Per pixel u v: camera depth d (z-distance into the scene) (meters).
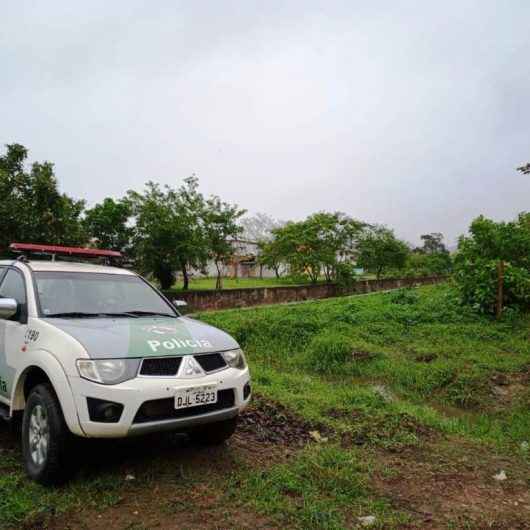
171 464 4.01
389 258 35.94
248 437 4.80
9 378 4.11
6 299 4.11
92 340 3.52
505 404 6.53
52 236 13.38
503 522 3.37
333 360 8.85
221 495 3.48
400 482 3.96
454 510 3.52
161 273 21.31
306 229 27.25
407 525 3.25
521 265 13.65
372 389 7.17
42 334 3.78
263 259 30.91
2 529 2.94
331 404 6.05
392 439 4.95
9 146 13.41
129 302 4.77
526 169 7.64
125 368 3.38
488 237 13.73
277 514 3.25
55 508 3.19
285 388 6.91
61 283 4.51
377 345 9.73
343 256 28.19
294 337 10.34
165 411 3.44
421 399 6.98
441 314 12.02
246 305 18.58
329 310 13.48
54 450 3.39
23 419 3.81
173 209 20.56
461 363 8.06
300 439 4.85
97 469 3.83
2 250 12.62
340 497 3.55
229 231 21.89
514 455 4.75
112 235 21.58
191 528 3.05
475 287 12.38
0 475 3.72
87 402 3.27
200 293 16.47
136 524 3.07
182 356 3.63
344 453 4.45
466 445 4.96
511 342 9.61
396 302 15.40
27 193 13.41
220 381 3.71
